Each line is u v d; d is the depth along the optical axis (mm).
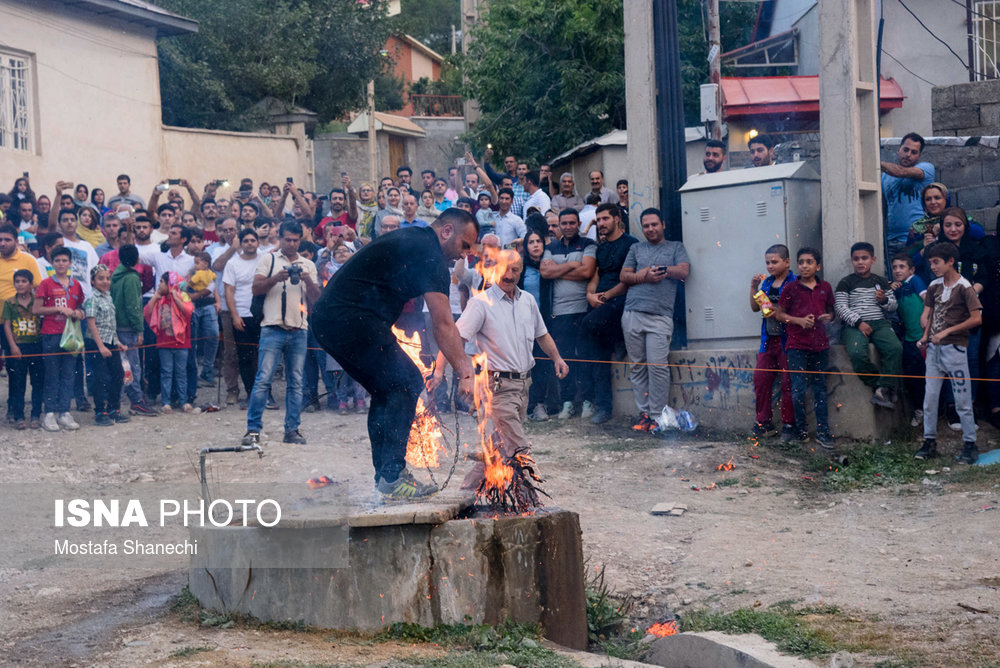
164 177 20344
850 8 9258
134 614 5383
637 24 10695
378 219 12672
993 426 8883
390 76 38125
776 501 7602
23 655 4715
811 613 4949
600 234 10320
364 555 4941
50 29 17875
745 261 9734
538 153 20812
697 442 9359
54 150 17953
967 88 12188
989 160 11133
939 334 8180
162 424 10500
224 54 23953
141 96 19812
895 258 9141
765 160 10961
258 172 22594
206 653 4609
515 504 5215
